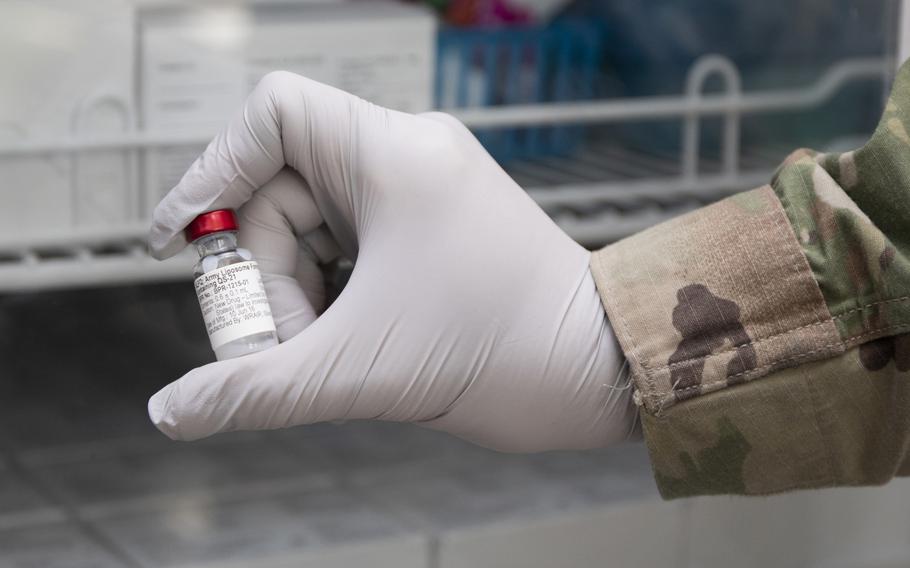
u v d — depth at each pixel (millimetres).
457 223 566
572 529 827
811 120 1002
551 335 569
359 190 569
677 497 576
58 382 1120
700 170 1048
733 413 557
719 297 558
